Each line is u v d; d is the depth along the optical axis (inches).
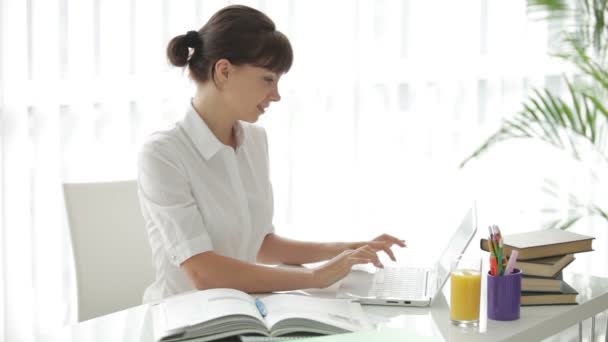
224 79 65.6
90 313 74.5
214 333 48.2
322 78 121.6
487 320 53.4
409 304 57.7
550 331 53.7
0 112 120.8
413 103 117.6
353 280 65.2
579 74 104.6
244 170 72.6
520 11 110.0
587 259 107.6
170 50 67.4
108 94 122.7
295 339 47.8
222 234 68.7
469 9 112.9
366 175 121.3
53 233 123.3
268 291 61.0
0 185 121.6
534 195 111.0
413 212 119.0
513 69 111.0
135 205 78.2
